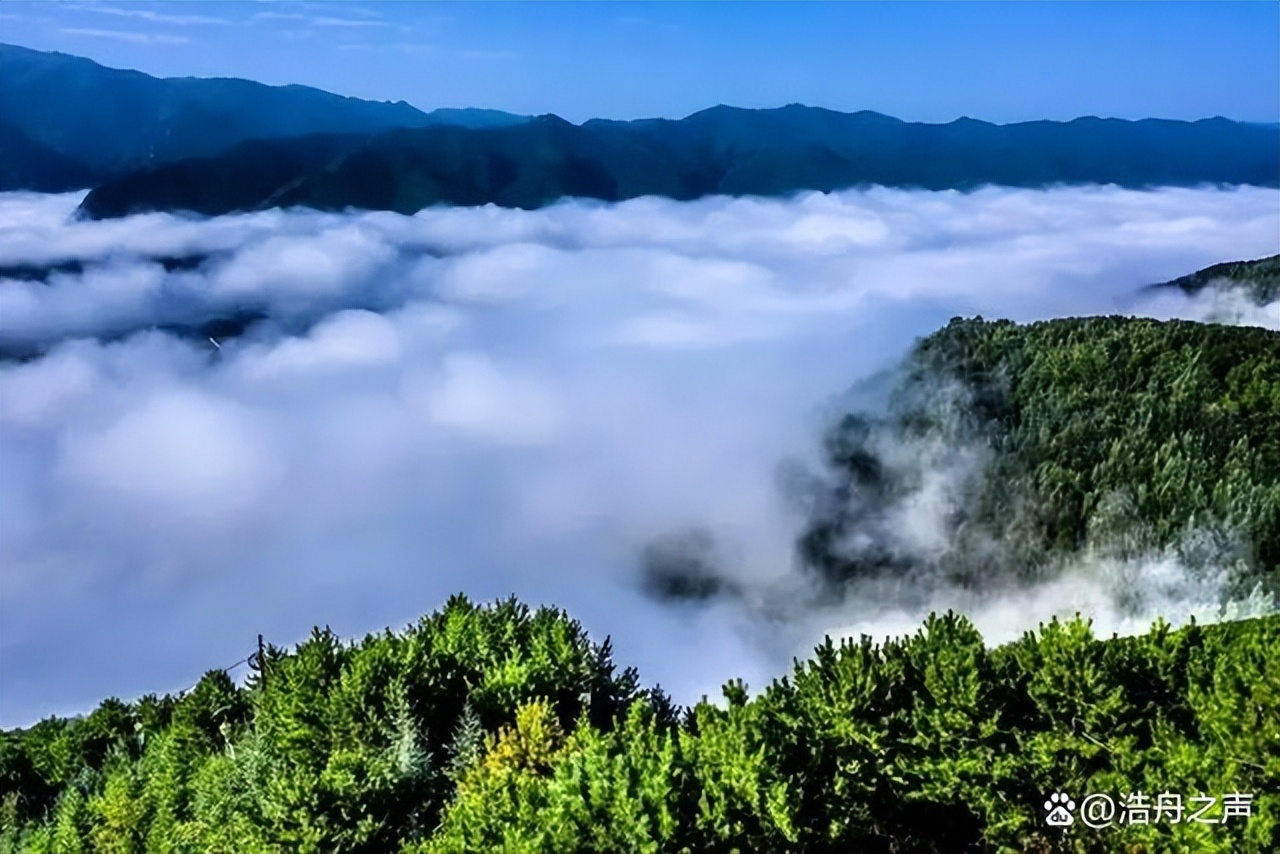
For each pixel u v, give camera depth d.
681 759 28.22
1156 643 30.80
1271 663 26.16
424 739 37.78
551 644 43.28
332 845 31.61
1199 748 27.41
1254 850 24.94
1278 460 174.38
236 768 40.78
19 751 77.56
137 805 49.50
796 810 26.84
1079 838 27.53
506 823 27.02
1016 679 30.61
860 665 31.00
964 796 29.56
